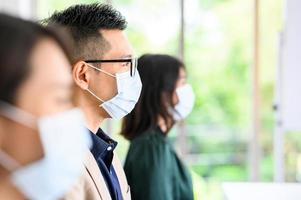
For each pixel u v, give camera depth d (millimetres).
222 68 4148
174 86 1996
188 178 2025
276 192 2484
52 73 735
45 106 731
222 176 4379
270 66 3842
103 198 1249
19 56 677
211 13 3932
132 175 1857
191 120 4109
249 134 4129
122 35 1451
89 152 1251
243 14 4055
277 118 3354
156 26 3707
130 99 1482
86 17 1390
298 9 3205
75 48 1360
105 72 1402
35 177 748
